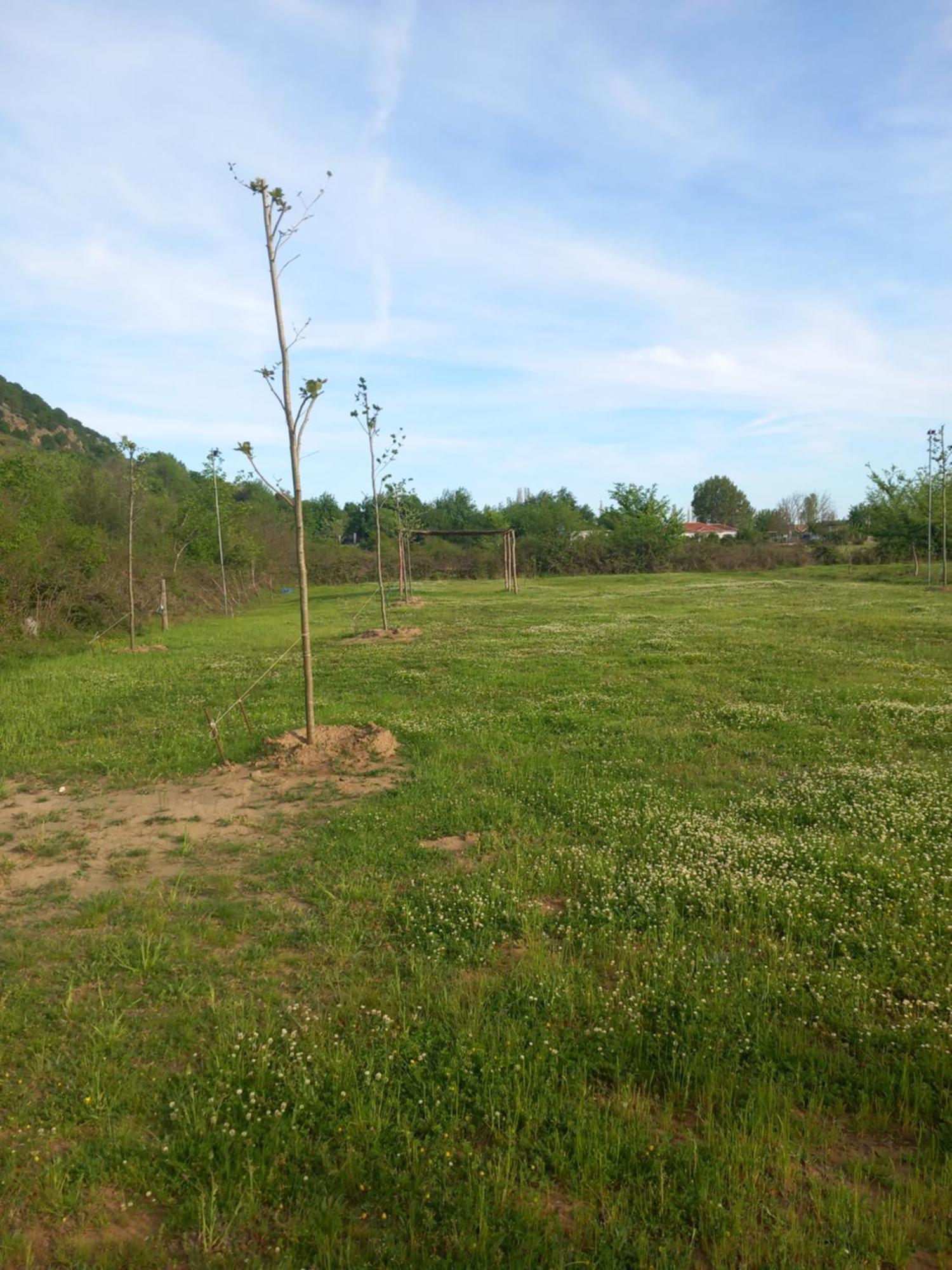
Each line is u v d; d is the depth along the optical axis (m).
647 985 4.93
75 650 21.77
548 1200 3.45
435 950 5.46
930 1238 3.22
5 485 25.97
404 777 9.49
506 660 18.05
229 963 5.36
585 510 89.94
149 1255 3.18
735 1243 3.18
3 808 8.76
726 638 21.17
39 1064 4.29
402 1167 3.61
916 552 46.41
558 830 7.62
